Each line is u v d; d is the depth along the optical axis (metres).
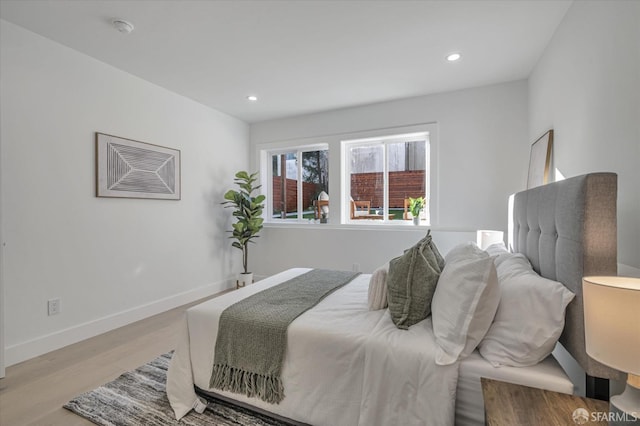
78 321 2.60
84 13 2.05
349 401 1.39
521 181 3.16
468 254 1.58
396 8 2.01
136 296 3.09
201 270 3.88
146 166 3.15
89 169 2.67
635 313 0.73
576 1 1.88
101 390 1.88
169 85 3.28
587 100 1.73
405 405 1.27
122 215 2.96
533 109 2.90
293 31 2.27
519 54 2.62
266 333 1.58
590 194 1.09
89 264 2.69
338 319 1.63
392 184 3.91
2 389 1.90
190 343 1.77
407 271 1.61
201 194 3.87
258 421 1.60
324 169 4.34
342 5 1.98
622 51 1.37
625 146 1.34
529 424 0.88
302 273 2.75
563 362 1.51
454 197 3.45
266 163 4.73
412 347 1.32
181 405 1.67
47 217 2.40
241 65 2.81
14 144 2.21
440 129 3.49
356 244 3.92
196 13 2.05
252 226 4.06
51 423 1.61
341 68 2.88
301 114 4.26
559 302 1.16
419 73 2.99
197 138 3.79
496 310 1.32
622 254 1.36
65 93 2.50
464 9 2.03
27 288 2.29
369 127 3.87
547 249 1.45
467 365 1.24
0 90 2.14
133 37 2.36
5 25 2.15
